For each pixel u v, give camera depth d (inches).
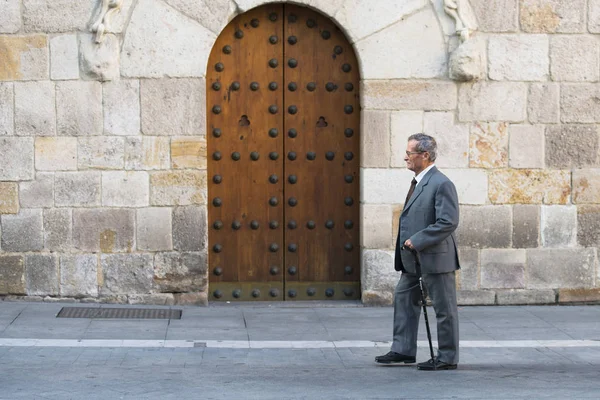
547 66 419.5
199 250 413.1
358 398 266.8
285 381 289.7
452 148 418.3
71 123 406.9
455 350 309.3
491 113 418.6
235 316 397.4
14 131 406.3
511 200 420.8
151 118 409.1
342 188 425.1
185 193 411.8
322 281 426.9
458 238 420.2
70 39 405.7
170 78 409.1
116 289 411.5
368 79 414.9
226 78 421.1
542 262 422.9
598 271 422.9
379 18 413.7
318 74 423.2
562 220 422.3
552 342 355.6
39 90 406.3
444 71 417.1
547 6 418.0
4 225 407.5
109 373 299.0
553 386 283.1
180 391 274.4
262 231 424.5
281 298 426.0
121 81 407.8
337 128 423.8
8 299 410.0
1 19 404.5
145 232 410.9
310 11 421.1
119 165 409.1
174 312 400.8
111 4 402.6
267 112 423.2
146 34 407.2
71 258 409.4
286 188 423.8
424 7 415.2
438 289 305.3
